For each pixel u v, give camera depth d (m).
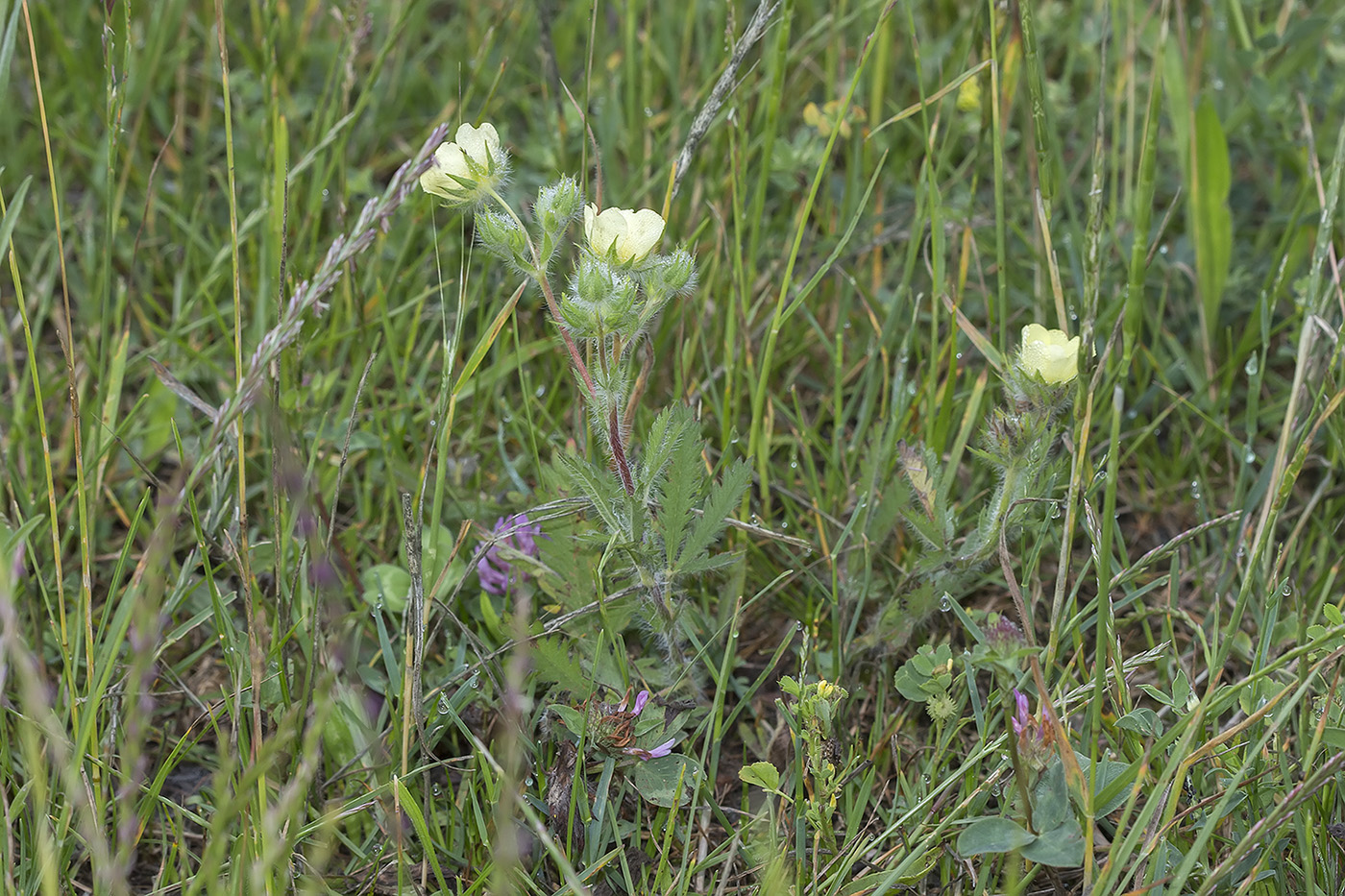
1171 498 0.84
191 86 1.03
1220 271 0.86
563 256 0.87
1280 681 0.71
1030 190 0.92
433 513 0.72
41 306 0.86
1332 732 0.67
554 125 0.93
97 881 0.66
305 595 0.74
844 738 0.73
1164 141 0.94
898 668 0.76
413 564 0.70
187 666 0.75
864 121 0.88
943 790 0.68
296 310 0.63
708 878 0.71
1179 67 0.88
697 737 0.72
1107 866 0.65
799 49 0.93
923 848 0.67
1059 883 0.68
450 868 0.71
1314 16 0.93
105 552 0.81
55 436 0.84
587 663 0.73
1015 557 0.79
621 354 0.69
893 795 0.73
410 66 1.02
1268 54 0.94
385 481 0.82
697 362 0.85
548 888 0.69
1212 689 0.66
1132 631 0.78
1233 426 0.85
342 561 0.77
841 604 0.77
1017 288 0.89
